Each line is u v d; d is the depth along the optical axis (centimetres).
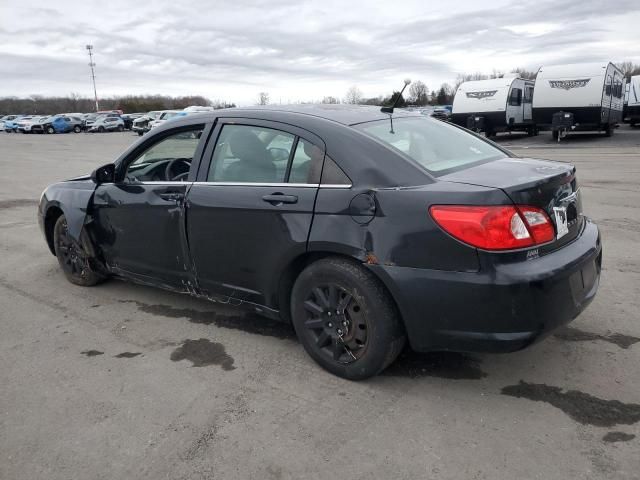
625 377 312
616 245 573
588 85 2055
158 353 363
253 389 314
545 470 239
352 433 270
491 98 2344
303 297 326
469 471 240
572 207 313
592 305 413
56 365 350
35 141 3372
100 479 244
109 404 303
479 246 266
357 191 297
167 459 255
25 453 262
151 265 412
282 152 336
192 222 370
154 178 414
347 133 316
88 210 451
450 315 277
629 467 239
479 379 316
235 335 388
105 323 415
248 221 338
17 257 608
